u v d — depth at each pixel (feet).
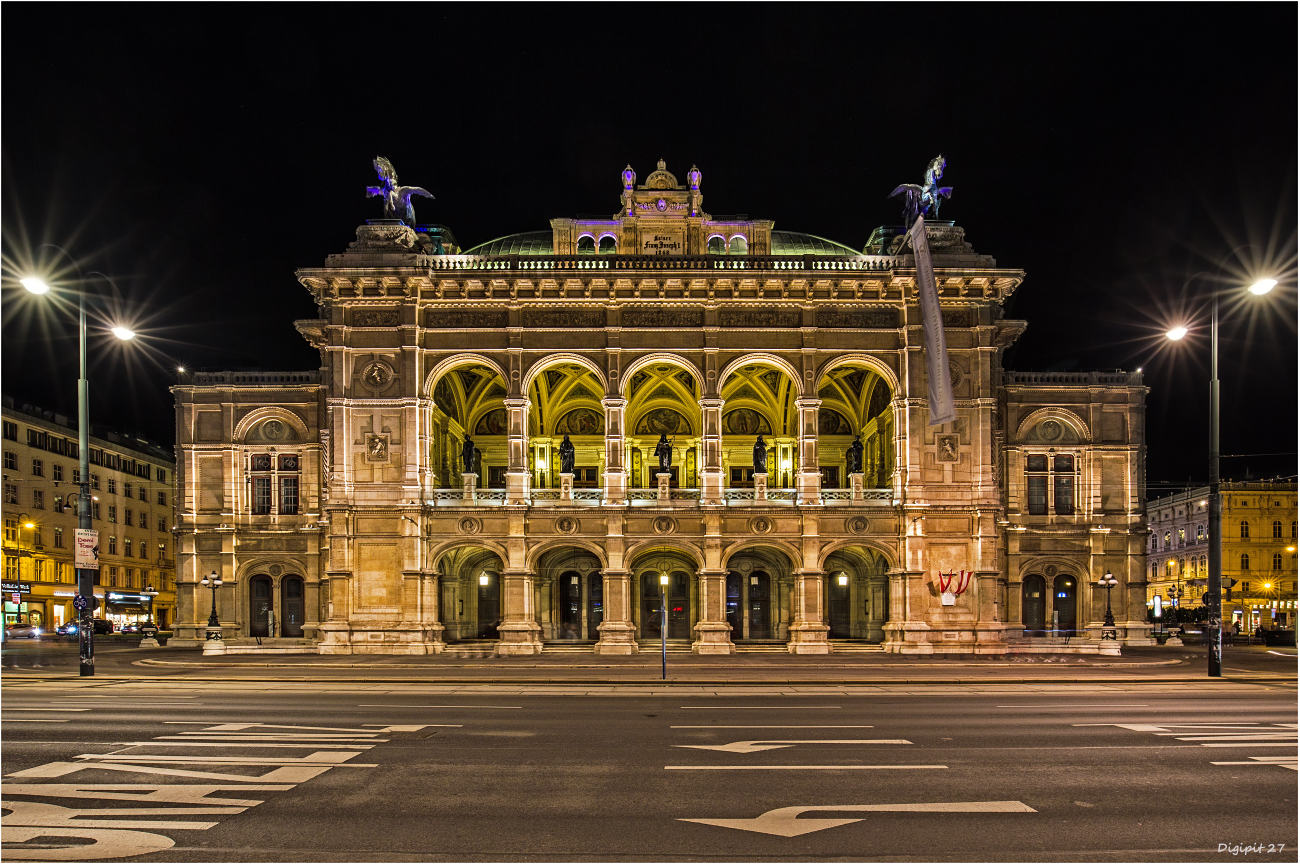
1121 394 182.39
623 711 75.82
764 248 161.99
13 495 242.37
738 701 83.61
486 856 35.76
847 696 88.07
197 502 179.52
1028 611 180.14
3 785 47.09
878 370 150.41
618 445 147.13
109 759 53.57
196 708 77.25
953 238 151.53
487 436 189.47
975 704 81.15
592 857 35.63
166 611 318.04
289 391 179.52
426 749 57.11
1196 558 351.05
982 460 146.20
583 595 173.88
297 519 178.19
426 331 148.66
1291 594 329.11
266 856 35.68
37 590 249.14
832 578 177.88
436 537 145.69
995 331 154.40
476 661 129.49
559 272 145.38
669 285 147.95
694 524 146.51
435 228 178.91
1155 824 40.34
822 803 43.73
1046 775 49.73
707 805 43.32
